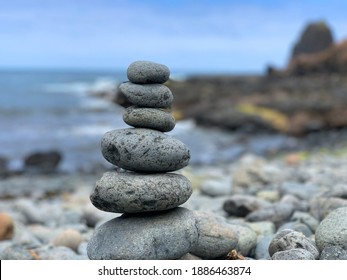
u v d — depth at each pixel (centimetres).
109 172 80
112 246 77
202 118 644
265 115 604
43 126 579
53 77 2486
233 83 979
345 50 1097
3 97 1057
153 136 78
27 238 132
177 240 78
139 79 80
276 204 123
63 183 294
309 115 605
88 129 562
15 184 293
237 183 183
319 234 88
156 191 76
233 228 98
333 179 172
